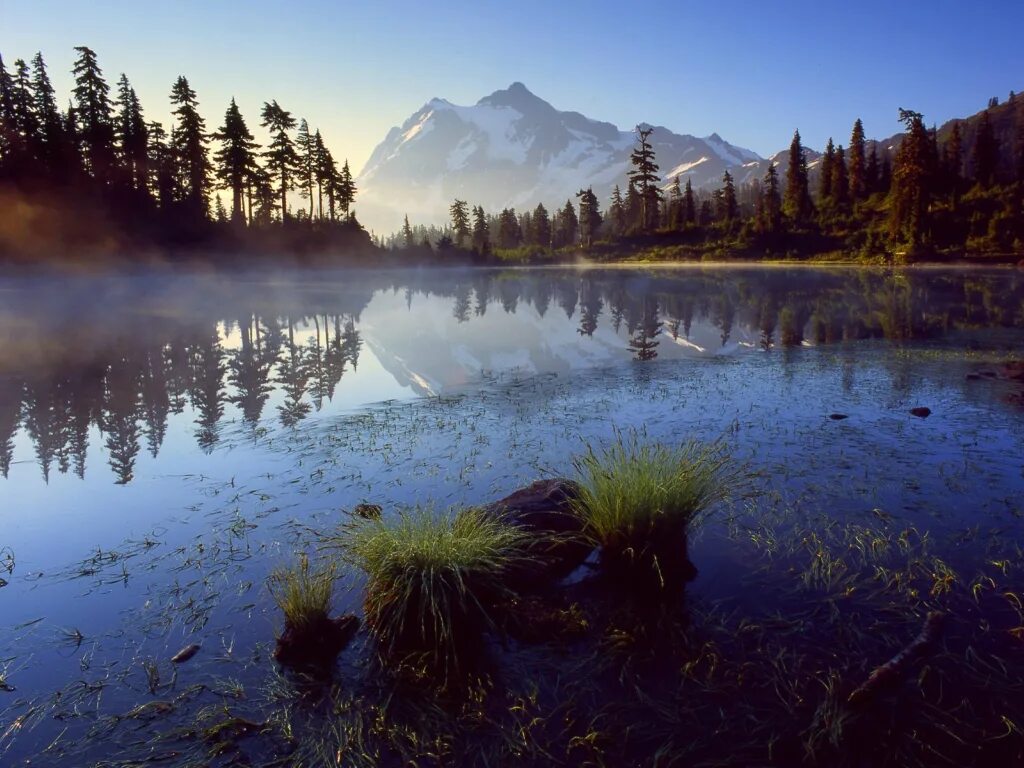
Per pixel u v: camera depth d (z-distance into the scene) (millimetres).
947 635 3465
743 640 3527
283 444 7441
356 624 3824
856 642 3457
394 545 3938
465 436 7477
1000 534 4617
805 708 3010
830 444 6766
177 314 22344
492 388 10289
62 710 3146
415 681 3322
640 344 14977
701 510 4625
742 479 5809
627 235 81000
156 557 4719
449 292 33719
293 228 55312
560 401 9141
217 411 9156
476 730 2967
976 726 2861
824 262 56406
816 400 8766
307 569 4094
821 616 3705
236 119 49906
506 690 3227
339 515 5352
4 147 39344
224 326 19156
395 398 9758
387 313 23031
